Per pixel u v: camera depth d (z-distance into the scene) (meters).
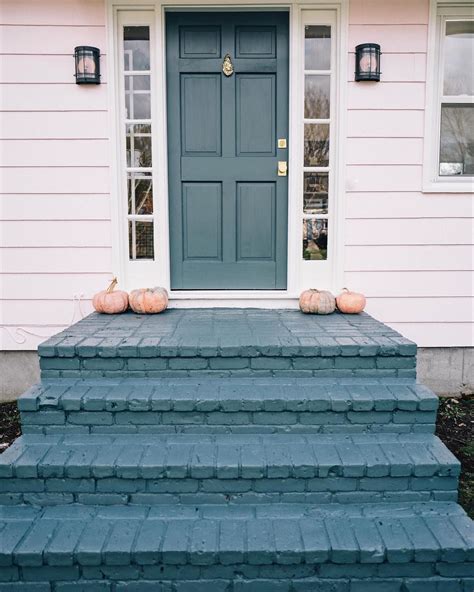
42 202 3.98
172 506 2.48
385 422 2.72
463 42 3.98
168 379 2.96
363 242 4.04
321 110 4.02
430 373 4.17
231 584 2.21
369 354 2.93
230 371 2.96
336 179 4.00
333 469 2.47
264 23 3.94
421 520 2.37
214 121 4.04
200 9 3.87
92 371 2.96
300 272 4.11
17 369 4.14
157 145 3.98
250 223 4.13
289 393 2.78
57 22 3.83
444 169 4.10
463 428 3.66
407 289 4.08
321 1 3.81
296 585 2.21
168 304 4.06
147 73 3.94
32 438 2.71
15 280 4.05
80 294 4.07
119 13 3.86
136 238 4.13
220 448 2.62
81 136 3.93
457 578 2.19
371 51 3.79
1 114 3.90
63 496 2.49
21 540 2.23
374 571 2.20
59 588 2.19
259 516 2.41
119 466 2.46
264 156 4.07
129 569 2.19
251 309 4.06
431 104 3.92
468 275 4.08
